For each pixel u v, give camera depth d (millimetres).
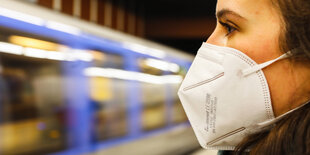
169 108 6207
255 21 798
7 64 2840
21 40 2951
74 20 3584
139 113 5012
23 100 3018
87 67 3832
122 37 4562
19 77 2979
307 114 654
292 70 763
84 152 3691
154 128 5516
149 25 8945
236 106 872
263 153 697
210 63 934
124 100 4617
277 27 771
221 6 858
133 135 4773
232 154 951
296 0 688
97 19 6066
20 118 2977
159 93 5797
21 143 2953
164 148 5781
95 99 3967
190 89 975
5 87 2836
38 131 3148
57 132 3367
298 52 728
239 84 858
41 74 3221
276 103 816
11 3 2723
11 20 2779
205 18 8742
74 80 3623
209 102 924
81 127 3680
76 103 3631
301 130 641
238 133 896
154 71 5590
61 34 3422
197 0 7609
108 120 4199
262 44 798
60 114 3420
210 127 934
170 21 8883
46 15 3141
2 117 2785
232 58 858
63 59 3469
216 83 905
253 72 825
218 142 940
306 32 674
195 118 975
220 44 924
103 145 4039
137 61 5012
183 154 6535
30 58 3078
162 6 8117
